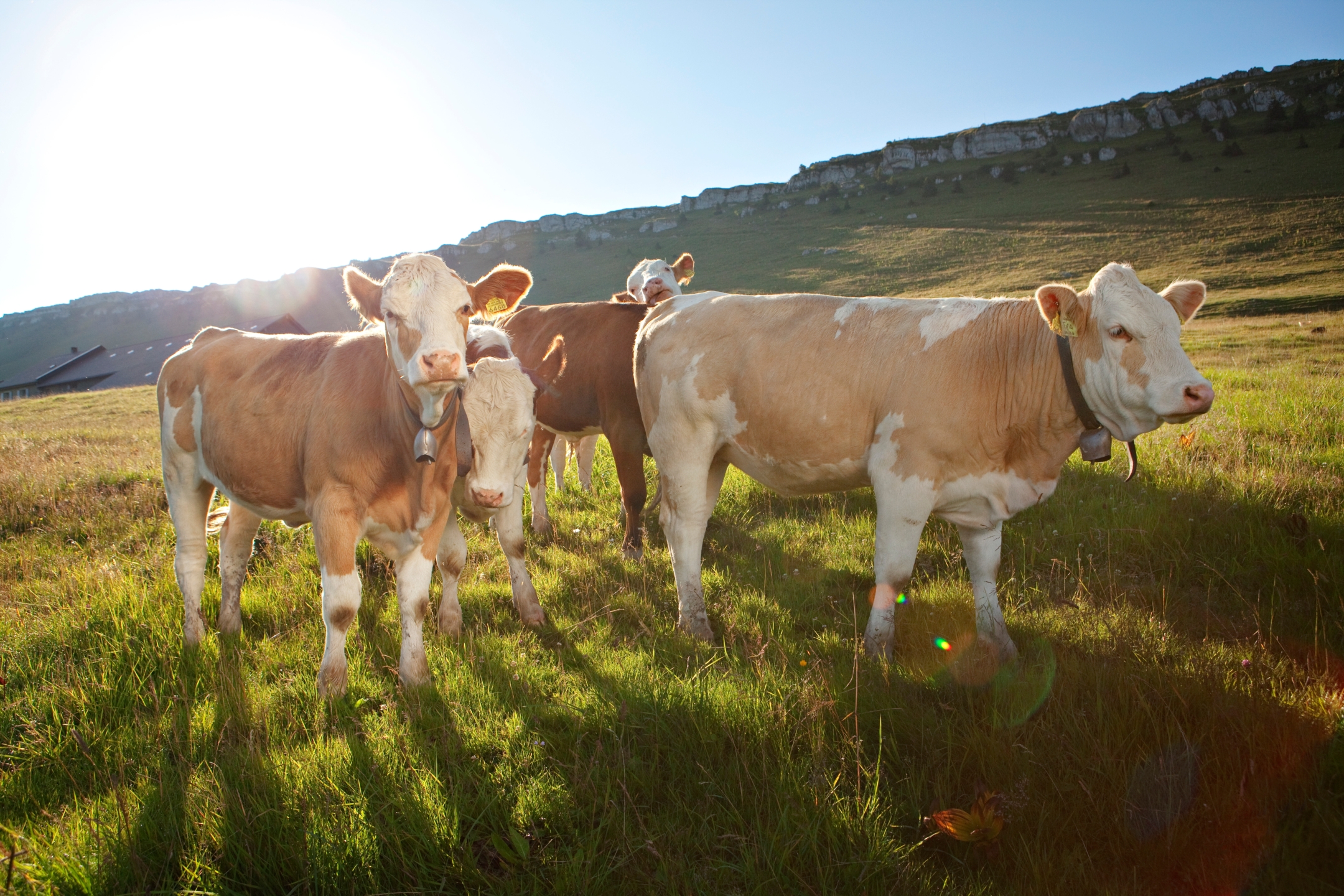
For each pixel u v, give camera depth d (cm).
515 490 499
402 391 392
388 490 413
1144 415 384
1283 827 258
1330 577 434
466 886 264
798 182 16975
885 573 434
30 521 792
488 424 443
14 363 12600
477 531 733
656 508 772
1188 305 403
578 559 638
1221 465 675
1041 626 438
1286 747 282
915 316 447
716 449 512
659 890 259
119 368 5338
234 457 454
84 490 884
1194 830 259
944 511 445
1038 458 426
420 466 411
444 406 382
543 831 294
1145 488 643
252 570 632
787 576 559
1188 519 547
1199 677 332
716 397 495
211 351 496
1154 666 348
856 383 445
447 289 365
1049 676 352
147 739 357
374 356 424
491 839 284
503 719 372
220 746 351
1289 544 490
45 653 460
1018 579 527
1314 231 6238
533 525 739
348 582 411
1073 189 10806
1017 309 423
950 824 269
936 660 418
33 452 1197
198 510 509
